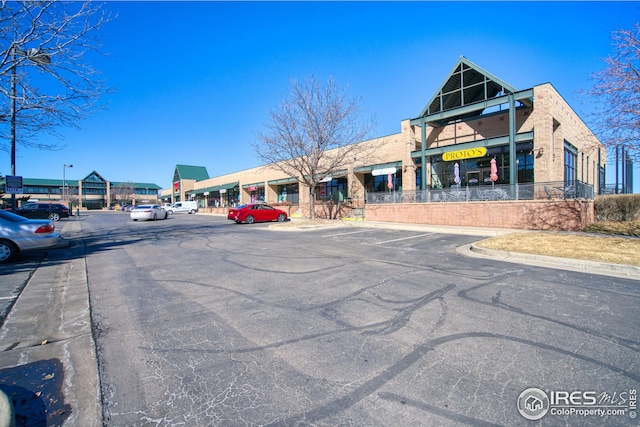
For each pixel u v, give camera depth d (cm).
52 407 268
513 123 1847
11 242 879
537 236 1220
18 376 315
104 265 840
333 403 271
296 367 328
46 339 397
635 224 1614
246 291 586
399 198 2217
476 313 468
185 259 904
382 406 266
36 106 891
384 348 366
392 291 578
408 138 2338
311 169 2116
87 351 365
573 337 389
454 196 1947
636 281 643
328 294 563
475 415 255
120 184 9575
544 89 1761
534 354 349
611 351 355
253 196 4431
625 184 3362
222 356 351
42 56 858
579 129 2381
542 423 246
